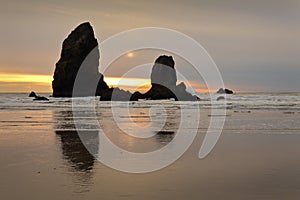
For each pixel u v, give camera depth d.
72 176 9.45
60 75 76.88
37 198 7.47
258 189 8.23
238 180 9.08
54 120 27.72
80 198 7.48
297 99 60.25
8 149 14.05
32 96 75.81
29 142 16.06
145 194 7.83
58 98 68.44
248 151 13.72
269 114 33.62
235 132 20.11
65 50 79.25
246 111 38.12
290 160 11.88
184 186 8.48
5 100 62.38
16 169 10.32
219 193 7.94
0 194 7.76
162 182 8.88
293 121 26.42
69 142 16.11
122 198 7.51
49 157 12.34
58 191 7.98
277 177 9.41
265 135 18.70
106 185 8.52
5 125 23.78
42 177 9.31
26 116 31.72
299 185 8.57
